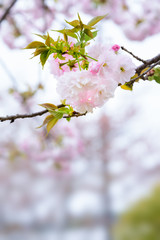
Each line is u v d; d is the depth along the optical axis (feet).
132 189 47.93
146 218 28.94
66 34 3.82
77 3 17.46
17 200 63.87
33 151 20.22
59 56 3.87
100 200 50.78
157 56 4.63
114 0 17.08
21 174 55.83
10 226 66.85
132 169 48.26
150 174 47.24
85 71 3.67
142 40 18.45
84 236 56.95
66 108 4.08
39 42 3.75
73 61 3.92
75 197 60.49
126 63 3.84
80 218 59.62
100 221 51.21
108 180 49.55
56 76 4.09
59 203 63.77
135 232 29.25
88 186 52.11
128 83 4.44
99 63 3.69
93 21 3.85
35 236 65.67
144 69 4.82
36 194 62.18
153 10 17.33
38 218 65.31
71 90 3.67
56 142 18.40
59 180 56.49
